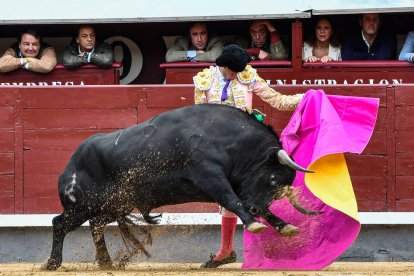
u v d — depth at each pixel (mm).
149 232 16578
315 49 19719
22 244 18797
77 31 20062
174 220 18203
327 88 18188
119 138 14703
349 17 19906
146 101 18578
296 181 15258
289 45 20312
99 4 19812
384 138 18406
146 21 19344
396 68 19359
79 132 18766
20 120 18859
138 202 14734
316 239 15250
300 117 14906
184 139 14016
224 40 20125
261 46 19828
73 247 18438
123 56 21094
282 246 15352
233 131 13906
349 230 15023
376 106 15031
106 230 18250
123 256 16969
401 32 20172
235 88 14859
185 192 14195
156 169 14227
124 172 14500
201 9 19359
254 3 19391
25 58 19797
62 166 18844
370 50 19766
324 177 14688
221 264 15859
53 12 19688
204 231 18328
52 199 18875
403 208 18406
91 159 14891
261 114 14781
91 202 14977
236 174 13930
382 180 18406
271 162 13797
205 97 14914
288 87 18047
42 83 20016
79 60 19859
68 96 18766
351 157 18438
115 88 18656
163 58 21094
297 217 15305
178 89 18531
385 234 18375
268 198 13859
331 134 14539
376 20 19516
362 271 15023
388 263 17609
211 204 18266
